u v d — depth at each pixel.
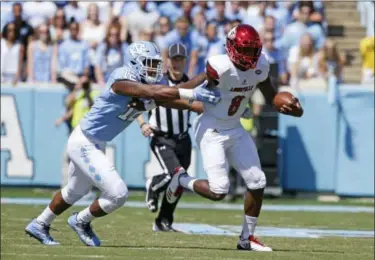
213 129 23.02
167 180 27.78
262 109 41.84
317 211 38.16
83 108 40.72
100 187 22.45
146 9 49.41
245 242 23.39
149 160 43.12
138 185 43.19
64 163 42.12
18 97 43.31
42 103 43.25
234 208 38.44
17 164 43.50
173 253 22.14
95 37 48.06
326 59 46.31
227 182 23.11
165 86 21.72
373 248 25.00
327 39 49.72
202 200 41.75
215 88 22.44
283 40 47.41
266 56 22.75
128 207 37.69
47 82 44.88
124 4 49.94
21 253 21.62
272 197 42.97
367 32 54.12
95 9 48.44
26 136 43.41
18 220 31.02
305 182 43.34
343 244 25.89
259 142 41.88
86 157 22.42
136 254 21.72
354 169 43.25
